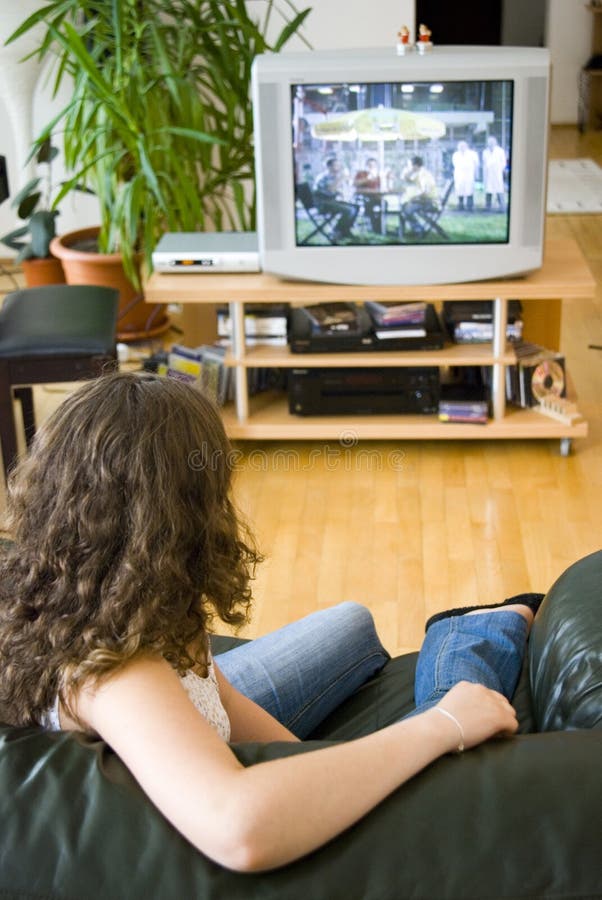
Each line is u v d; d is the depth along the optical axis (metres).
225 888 0.95
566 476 3.64
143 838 0.98
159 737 1.02
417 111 3.39
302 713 1.74
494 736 1.11
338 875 0.96
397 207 3.50
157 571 1.10
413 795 1.01
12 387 3.38
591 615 1.41
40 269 4.86
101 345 3.32
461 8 10.34
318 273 3.60
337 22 5.18
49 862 0.97
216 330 4.25
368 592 3.01
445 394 3.85
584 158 8.30
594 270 5.66
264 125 3.43
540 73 3.33
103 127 4.19
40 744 1.07
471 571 3.09
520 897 0.94
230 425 3.82
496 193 3.46
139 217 4.54
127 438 1.11
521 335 3.95
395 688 1.84
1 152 5.62
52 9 4.07
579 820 0.98
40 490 1.14
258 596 3.00
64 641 1.11
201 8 4.80
